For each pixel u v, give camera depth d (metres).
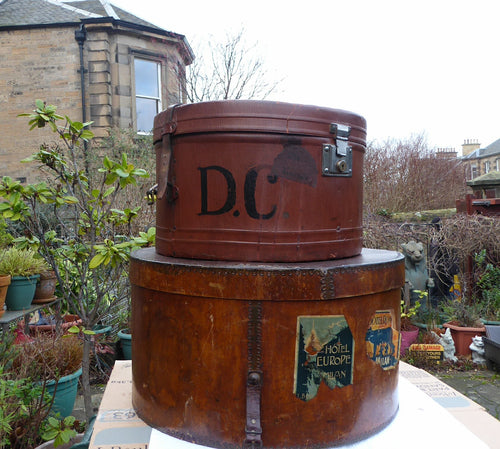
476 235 5.12
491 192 6.64
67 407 2.77
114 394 1.83
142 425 1.51
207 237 1.39
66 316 4.06
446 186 11.11
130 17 8.88
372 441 1.40
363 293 1.36
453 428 1.49
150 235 2.23
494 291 5.01
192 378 1.35
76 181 2.31
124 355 3.91
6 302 3.18
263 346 1.30
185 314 1.36
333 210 1.42
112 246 2.15
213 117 1.33
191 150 1.38
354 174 1.49
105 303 3.71
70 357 2.80
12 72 8.22
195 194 1.39
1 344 2.46
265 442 1.31
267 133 1.31
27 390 2.23
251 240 1.35
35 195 2.26
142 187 5.62
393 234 5.23
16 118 8.20
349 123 1.43
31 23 8.10
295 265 1.33
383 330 1.45
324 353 1.32
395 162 10.37
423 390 1.98
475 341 4.41
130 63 8.36
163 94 8.78
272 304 1.29
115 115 8.24
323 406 1.33
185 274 1.34
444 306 5.02
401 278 1.51
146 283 1.45
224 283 1.30
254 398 1.29
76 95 8.16
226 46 7.59
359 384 1.38
